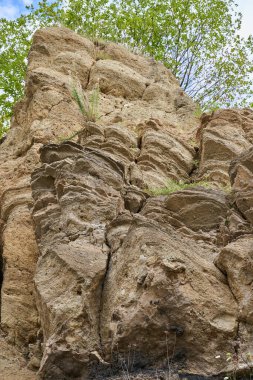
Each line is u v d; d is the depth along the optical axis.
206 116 13.72
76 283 7.97
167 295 7.38
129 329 7.30
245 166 9.83
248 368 6.92
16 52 23.19
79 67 15.65
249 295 7.40
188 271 7.61
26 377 8.41
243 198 9.35
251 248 7.77
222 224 9.37
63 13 22.03
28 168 12.37
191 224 9.71
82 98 14.16
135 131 13.86
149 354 7.29
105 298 7.97
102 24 21.16
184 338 7.27
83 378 7.42
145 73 16.69
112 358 7.36
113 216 9.35
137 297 7.52
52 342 7.57
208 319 7.33
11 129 15.09
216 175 11.99
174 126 14.48
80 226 9.10
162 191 11.10
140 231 8.16
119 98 15.34
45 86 14.24
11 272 10.28
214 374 7.05
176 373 7.12
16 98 22.67
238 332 7.29
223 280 7.74
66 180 9.84
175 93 15.91
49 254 8.55
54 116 13.54
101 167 10.27
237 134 12.81
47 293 8.12
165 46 22.45
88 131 12.95
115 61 16.41
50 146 10.75
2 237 11.29
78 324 7.65
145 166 12.30
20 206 11.39
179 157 12.71
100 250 8.57
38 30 16.34
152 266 7.66
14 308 9.83
